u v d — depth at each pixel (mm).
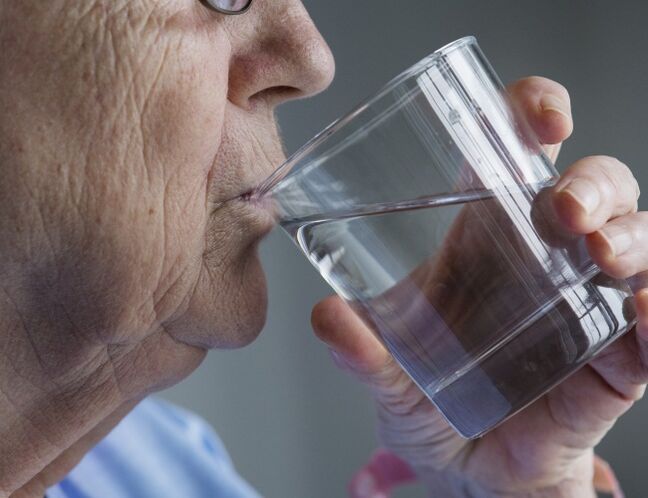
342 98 1030
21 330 391
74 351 399
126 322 392
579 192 389
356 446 1051
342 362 512
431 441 546
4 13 360
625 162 1077
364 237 378
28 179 366
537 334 389
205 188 387
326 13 1031
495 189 379
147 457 672
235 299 409
